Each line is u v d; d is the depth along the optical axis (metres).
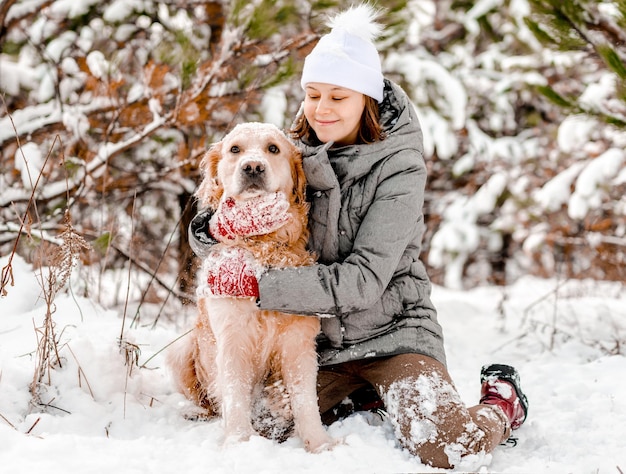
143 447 2.15
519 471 2.16
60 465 1.93
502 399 2.49
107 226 4.90
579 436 2.49
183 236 5.03
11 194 4.49
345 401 2.77
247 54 4.43
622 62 3.83
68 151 4.59
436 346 2.49
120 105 4.52
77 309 3.57
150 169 5.56
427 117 6.61
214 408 2.72
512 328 4.86
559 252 7.93
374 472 2.11
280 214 2.41
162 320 4.46
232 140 2.55
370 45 2.62
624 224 7.08
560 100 4.37
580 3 4.02
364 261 2.38
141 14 5.53
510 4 7.44
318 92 2.57
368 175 2.54
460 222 8.26
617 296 5.93
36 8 4.98
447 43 8.85
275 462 2.10
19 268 3.89
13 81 5.45
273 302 2.32
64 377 2.64
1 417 2.37
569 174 7.11
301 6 4.44
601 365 3.46
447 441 2.20
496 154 8.16
